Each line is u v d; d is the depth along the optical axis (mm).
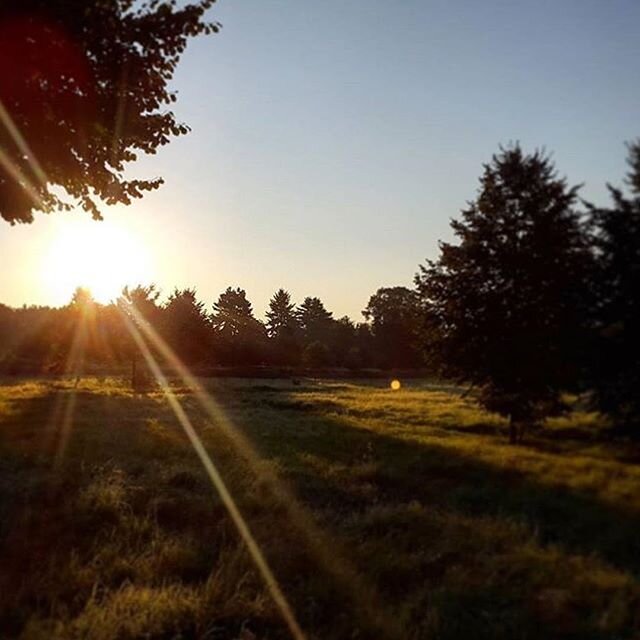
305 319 143875
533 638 5949
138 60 14211
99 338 53875
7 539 8602
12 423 21312
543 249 17281
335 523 9750
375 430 21469
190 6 14312
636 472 13227
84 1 12711
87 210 15719
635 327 13531
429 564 7824
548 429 19328
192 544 8391
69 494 10852
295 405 31703
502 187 18328
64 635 5668
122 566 7457
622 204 13859
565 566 7539
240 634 5879
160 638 5805
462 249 18625
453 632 6012
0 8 12086
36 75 13195
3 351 64625
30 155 13938
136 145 15195
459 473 13859
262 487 11891
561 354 15305
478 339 17953
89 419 22875
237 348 73312
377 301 118125
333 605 6641
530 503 10992
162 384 48531
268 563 7664
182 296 56344
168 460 14719
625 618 6207
